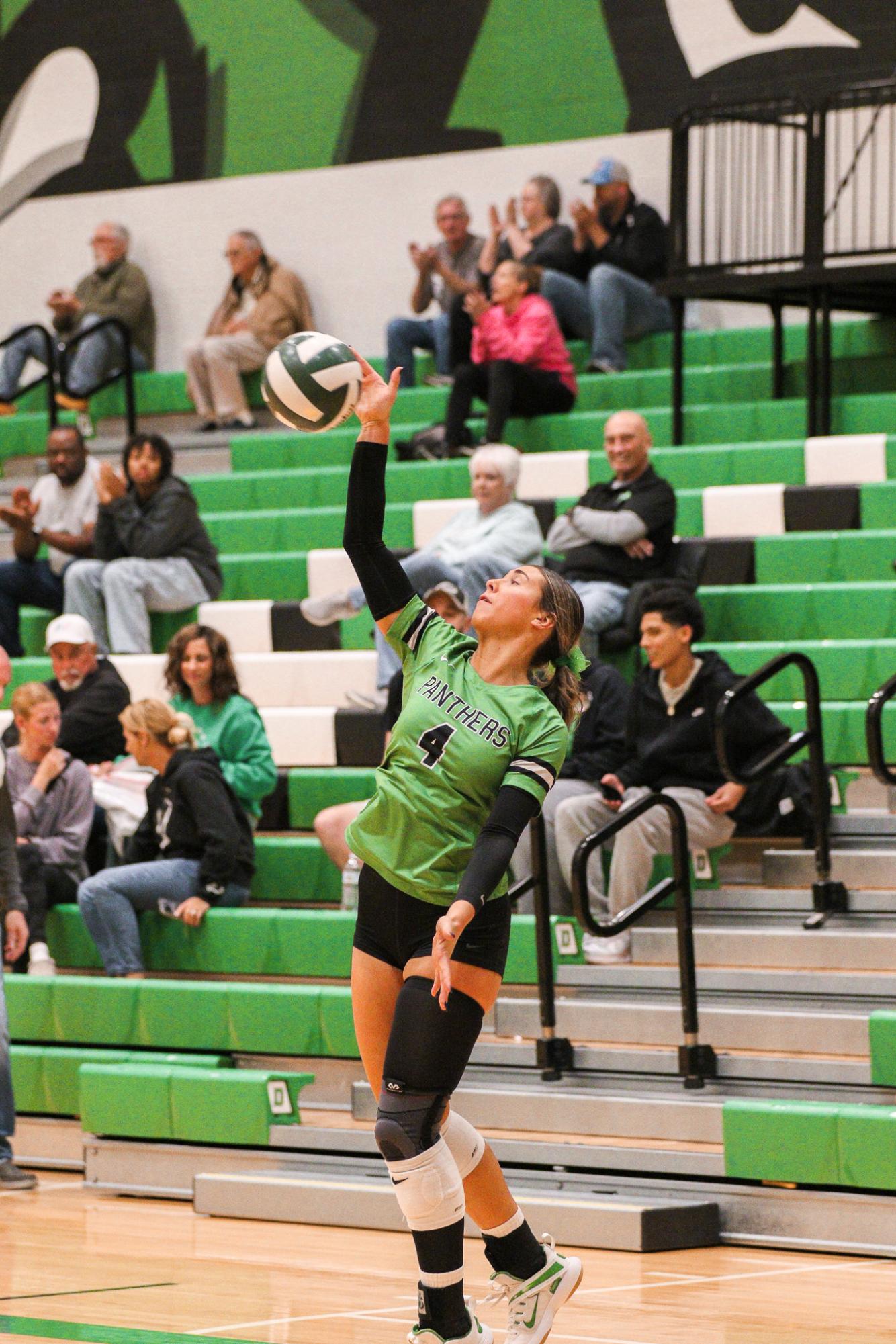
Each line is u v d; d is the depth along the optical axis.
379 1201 10.97
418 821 7.34
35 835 14.65
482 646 7.71
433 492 19.62
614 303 21.41
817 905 12.66
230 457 22.72
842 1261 9.92
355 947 7.57
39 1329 8.41
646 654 15.59
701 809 13.15
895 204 21.55
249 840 14.42
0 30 27.30
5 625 19.30
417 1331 7.33
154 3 26.30
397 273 24.95
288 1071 13.07
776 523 17.61
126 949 13.88
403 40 24.80
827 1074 11.12
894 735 14.02
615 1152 10.89
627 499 16.17
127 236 25.77
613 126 23.44
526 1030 12.54
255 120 25.75
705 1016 11.88
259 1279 9.62
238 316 24.72
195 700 15.03
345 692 16.73
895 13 21.72
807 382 18.83
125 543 18.30
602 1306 8.84
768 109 22.25
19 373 25.70
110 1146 12.45
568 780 13.64
